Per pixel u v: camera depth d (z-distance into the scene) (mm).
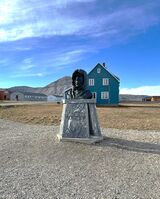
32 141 11594
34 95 111625
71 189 6168
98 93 47906
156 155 9273
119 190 6121
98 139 11320
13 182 6594
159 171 7508
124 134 13430
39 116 22516
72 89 12039
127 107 41094
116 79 47344
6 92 101250
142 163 8312
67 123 11531
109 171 7535
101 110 31922
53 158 8891
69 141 11320
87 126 11281
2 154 9398
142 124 17453
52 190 6094
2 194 5828
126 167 7906
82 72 11875
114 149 10133
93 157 9023
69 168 7805
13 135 13352
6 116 24062
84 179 6863
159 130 15008
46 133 13742
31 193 5906
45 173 7324
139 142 11398
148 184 6500
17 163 8289
